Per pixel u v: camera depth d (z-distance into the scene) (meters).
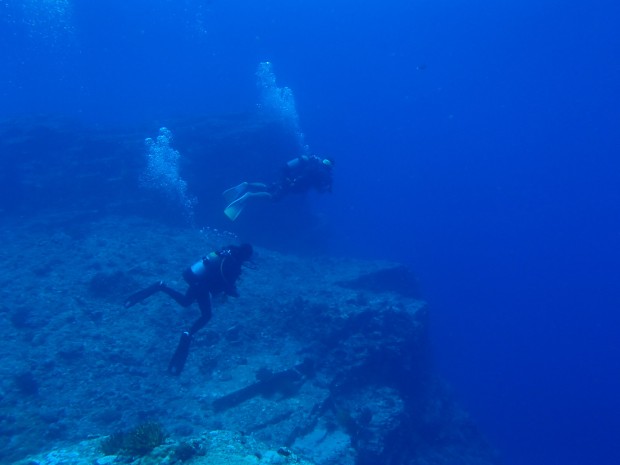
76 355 9.29
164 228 16.95
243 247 6.05
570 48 88.44
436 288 67.56
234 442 3.84
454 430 15.52
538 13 66.19
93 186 17.45
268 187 8.63
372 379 10.88
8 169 16.95
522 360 57.19
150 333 10.49
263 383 9.33
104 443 3.79
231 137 19.94
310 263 19.12
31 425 7.29
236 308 12.10
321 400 9.30
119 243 14.75
